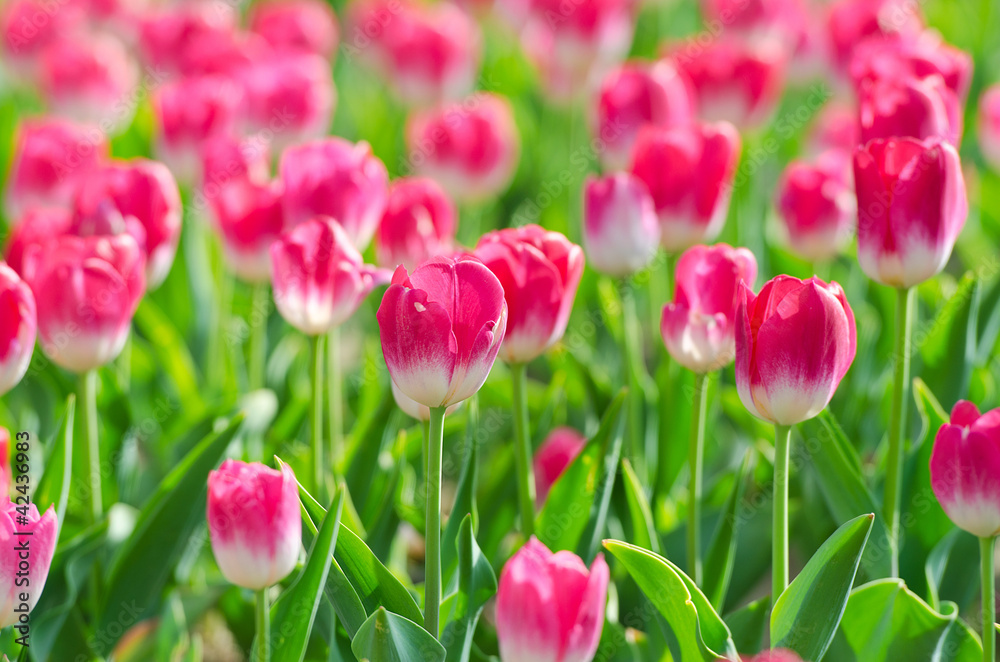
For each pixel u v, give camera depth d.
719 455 2.36
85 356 1.80
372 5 3.53
